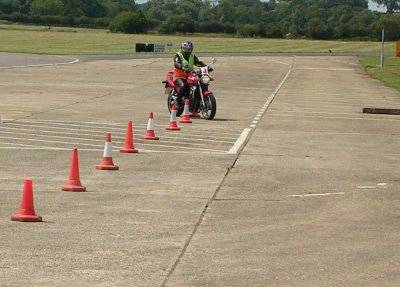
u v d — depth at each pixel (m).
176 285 15.09
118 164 29.22
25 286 14.80
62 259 16.66
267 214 21.61
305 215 21.61
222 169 28.73
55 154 31.28
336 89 77.19
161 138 37.06
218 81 85.06
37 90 65.56
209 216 21.17
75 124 41.94
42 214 20.77
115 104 54.69
